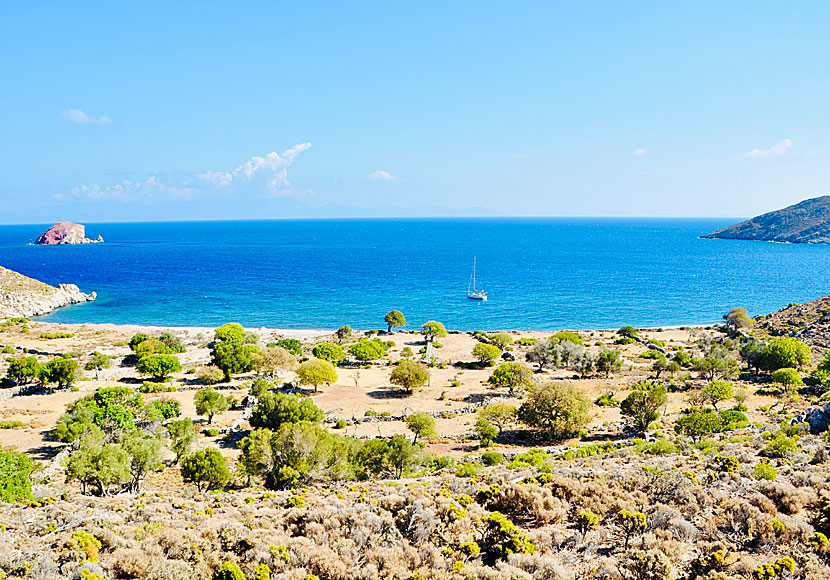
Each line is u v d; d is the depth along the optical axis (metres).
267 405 51.94
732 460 28.55
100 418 48.03
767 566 15.29
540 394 53.25
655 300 165.88
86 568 16.05
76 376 73.62
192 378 75.56
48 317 136.50
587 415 53.47
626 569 16.28
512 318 141.50
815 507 21.48
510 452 46.81
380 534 19.58
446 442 51.84
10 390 67.94
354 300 164.75
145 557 17.33
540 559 16.86
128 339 103.44
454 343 104.69
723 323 133.88
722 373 76.38
